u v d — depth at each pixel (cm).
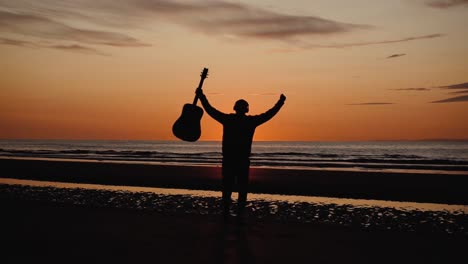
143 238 625
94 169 2117
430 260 518
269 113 744
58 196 1184
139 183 1538
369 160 3719
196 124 778
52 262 494
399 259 521
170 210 934
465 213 929
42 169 2109
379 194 1270
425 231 727
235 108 751
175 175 1817
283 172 2006
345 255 538
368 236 652
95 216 813
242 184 740
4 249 556
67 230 681
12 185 1476
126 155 4491
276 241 612
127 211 884
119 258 512
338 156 4766
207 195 1216
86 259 508
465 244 600
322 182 1576
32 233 658
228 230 689
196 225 730
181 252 543
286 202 1098
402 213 930
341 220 840
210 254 534
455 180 1645
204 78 766
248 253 542
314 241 615
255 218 842
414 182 1583
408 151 7788
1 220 766
